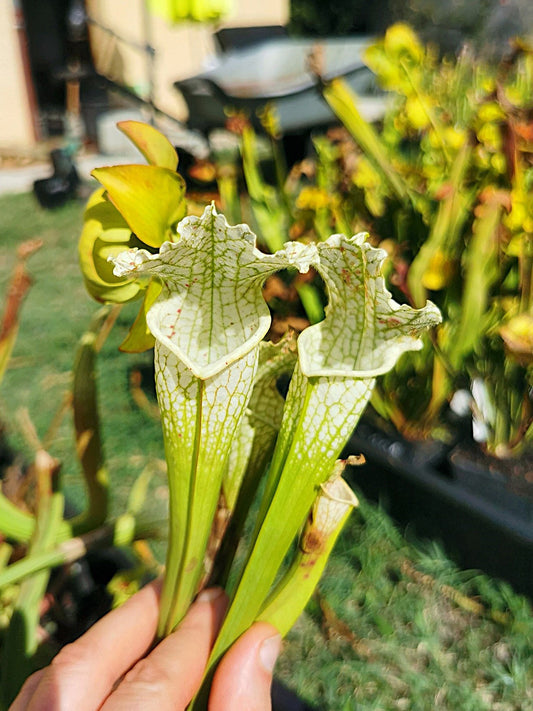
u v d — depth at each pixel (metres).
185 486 0.21
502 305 0.61
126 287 0.22
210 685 0.25
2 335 0.33
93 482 0.35
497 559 0.62
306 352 0.21
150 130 0.20
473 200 0.60
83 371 0.32
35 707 0.24
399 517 0.70
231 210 0.71
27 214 1.81
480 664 0.57
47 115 2.92
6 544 0.40
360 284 0.20
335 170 0.72
